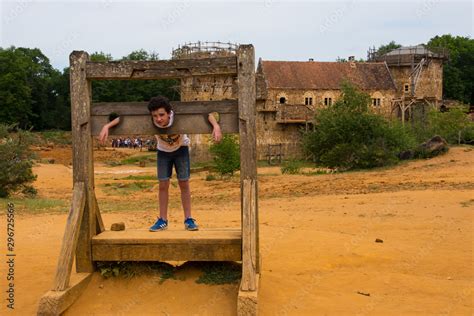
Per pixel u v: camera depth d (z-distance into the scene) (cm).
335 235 1140
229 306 618
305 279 784
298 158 6969
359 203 1758
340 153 3869
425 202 1692
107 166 6122
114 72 684
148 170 5353
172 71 683
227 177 3981
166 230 740
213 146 3994
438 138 3975
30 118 11088
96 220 714
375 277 800
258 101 6988
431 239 1105
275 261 898
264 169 5350
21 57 10906
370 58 8575
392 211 1523
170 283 670
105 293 657
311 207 1733
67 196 2683
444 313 645
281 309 646
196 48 6278
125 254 679
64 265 628
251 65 656
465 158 3634
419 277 805
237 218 1503
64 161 6253
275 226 1318
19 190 2561
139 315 607
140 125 684
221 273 688
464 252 979
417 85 7838
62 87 11725
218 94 5984
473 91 11056
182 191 759
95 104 691
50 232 1258
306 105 7100
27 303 673
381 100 7344
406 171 3253
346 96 4234
